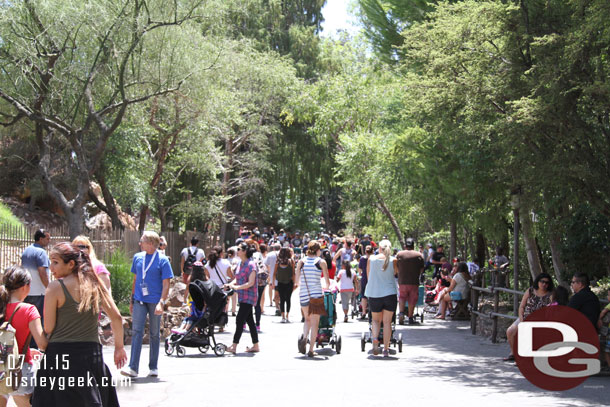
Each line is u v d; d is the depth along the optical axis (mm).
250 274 12820
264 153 40938
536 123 11023
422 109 13430
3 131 25938
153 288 9703
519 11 12133
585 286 10781
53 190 20391
